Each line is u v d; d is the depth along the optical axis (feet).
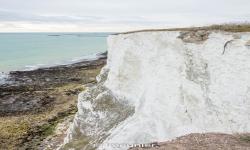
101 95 77.87
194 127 61.00
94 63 305.32
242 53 61.52
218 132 58.80
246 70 60.49
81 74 230.48
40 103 144.15
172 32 72.59
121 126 65.72
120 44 82.64
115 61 82.28
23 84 193.88
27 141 96.37
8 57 390.63
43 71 249.75
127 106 72.90
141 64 76.33
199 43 67.41
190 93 64.34
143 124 64.08
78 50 537.65
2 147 91.91
